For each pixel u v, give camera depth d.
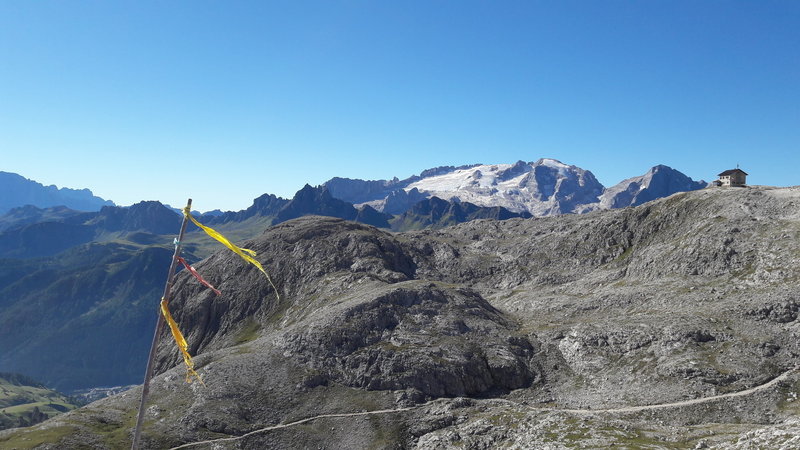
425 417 155.88
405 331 198.75
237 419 160.38
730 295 195.00
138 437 25.58
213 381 175.62
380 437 149.38
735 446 79.00
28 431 155.12
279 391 173.00
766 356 154.50
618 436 114.38
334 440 151.75
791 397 136.62
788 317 167.75
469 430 140.62
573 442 114.19
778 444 70.75
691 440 111.38
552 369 182.25
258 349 197.75
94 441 147.25
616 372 168.50
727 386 146.38
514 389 176.50
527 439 125.12
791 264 195.12
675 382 152.75
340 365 184.38
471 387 175.25
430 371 175.88
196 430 155.38
